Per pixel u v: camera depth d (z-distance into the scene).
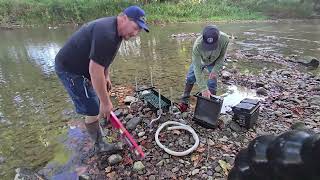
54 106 5.14
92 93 3.33
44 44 10.32
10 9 14.85
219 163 3.42
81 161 3.61
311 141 0.69
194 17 17.42
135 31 2.82
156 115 4.42
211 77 4.36
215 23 15.98
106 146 3.68
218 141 3.85
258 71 7.27
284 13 19.77
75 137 4.13
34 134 4.25
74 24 14.71
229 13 19.02
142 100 4.87
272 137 0.79
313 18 19.31
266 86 6.07
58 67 3.23
